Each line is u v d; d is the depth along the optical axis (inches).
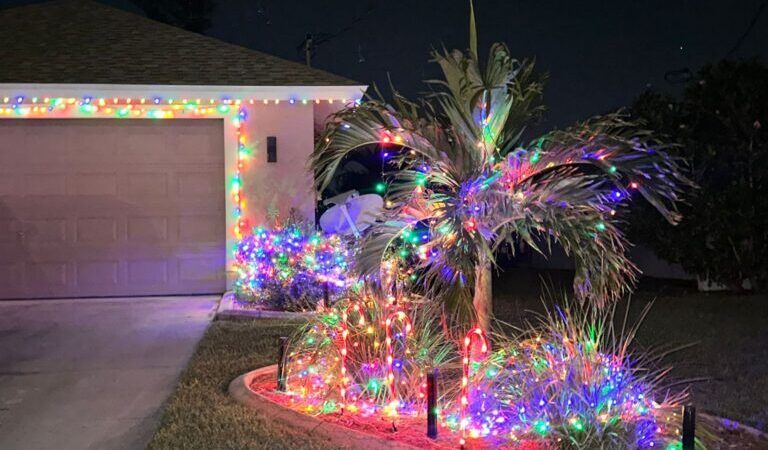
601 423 174.6
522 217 201.2
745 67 459.5
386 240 217.9
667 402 203.9
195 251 422.6
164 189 420.5
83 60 421.7
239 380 234.2
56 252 414.0
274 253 376.2
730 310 398.0
